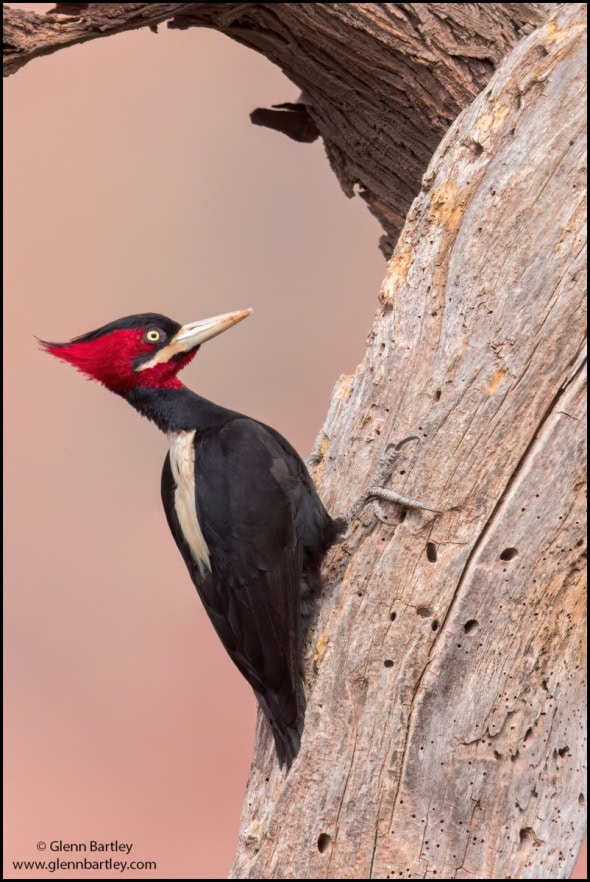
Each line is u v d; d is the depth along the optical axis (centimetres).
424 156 1161
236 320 888
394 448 818
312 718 791
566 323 793
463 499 795
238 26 1126
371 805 772
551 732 783
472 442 799
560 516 784
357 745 781
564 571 785
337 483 875
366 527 818
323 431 923
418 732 778
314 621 824
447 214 862
